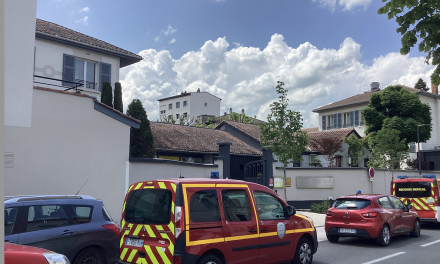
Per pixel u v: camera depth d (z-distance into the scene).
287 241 7.68
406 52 4.73
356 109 49.56
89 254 7.12
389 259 9.40
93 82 19.56
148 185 6.52
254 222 7.02
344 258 9.53
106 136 11.98
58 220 6.88
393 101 38.59
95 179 11.63
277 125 16.78
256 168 19.62
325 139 31.12
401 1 4.80
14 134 10.27
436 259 9.40
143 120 16.91
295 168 21.19
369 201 11.41
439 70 4.86
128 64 21.78
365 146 36.19
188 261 5.84
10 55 4.52
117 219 11.93
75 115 11.39
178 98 75.06
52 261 4.04
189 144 23.30
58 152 10.98
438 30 4.48
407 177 16.19
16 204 6.55
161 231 6.01
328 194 21.55
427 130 38.38
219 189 6.66
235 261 6.55
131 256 6.33
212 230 6.25
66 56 18.31
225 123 31.22
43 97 10.81
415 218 13.17
